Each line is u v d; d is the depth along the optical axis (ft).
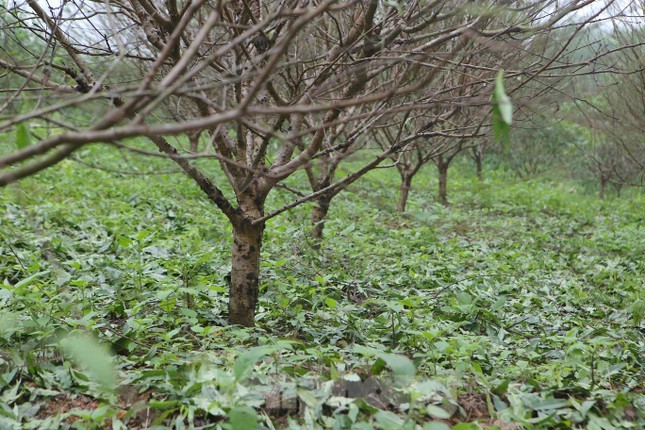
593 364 12.23
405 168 33.78
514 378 11.74
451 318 15.49
